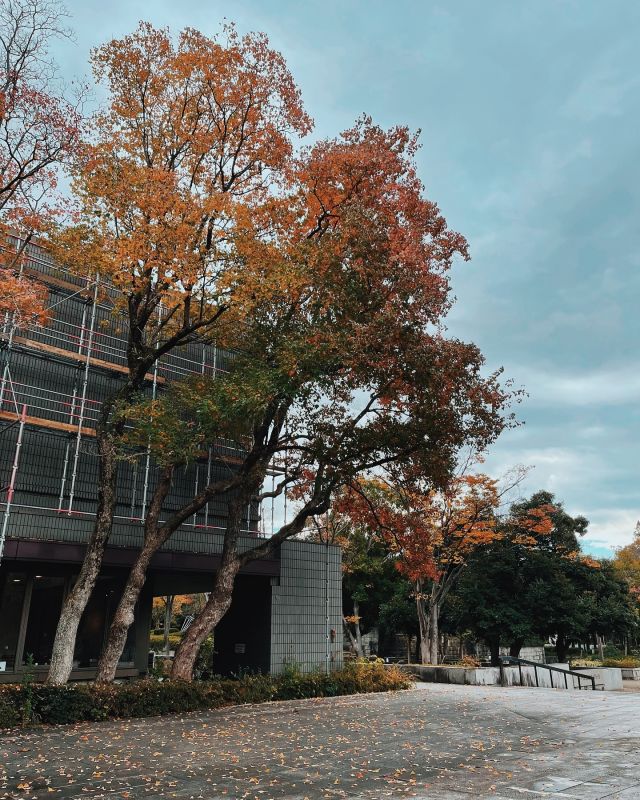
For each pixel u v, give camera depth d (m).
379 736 10.84
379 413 16.64
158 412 14.89
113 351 21.48
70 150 14.60
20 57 14.05
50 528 16.00
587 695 18.47
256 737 10.67
